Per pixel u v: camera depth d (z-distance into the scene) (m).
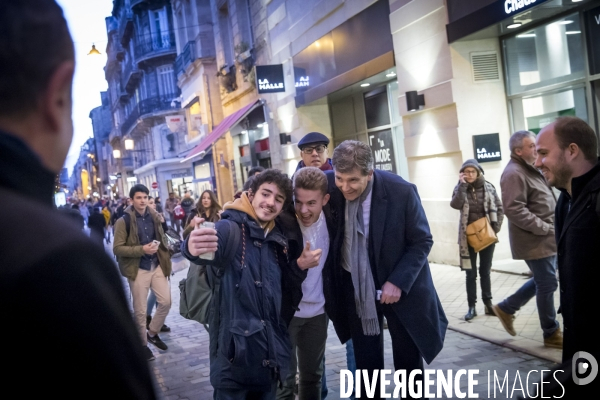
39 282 0.60
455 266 8.05
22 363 0.59
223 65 18.73
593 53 6.40
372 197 2.97
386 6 9.12
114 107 57.09
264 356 2.53
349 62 10.46
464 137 7.71
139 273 5.39
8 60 0.69
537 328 4.80
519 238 4.25
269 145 15.32
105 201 34.72
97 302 0.64
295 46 12.73
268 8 14.16
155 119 34.94
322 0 11.11
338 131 12.53
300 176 2.91
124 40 40.50
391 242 2.94
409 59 8.59
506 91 7.82
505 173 4.30
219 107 21.97
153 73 34.59
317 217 3.02
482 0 7.02
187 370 4.91
